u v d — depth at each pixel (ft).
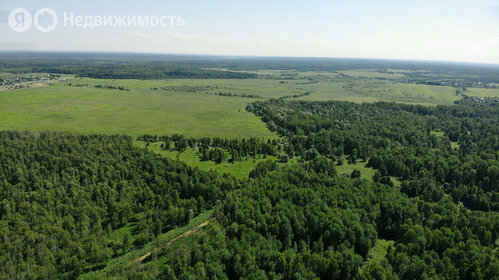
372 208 399.24
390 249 337.93
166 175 483.92
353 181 478.59
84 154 511.81
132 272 294.87
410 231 349.61
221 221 379.96
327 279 299.38
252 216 364.79
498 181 510.58
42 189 412.57
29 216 368.68
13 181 437.17
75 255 316.81
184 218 402.93
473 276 287.48
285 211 374.43
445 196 477.36
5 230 341.82
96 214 386.52
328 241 352.28
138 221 409.49
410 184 504.43
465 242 348.18
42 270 298.97
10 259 313.32
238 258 295.69
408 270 295.69
